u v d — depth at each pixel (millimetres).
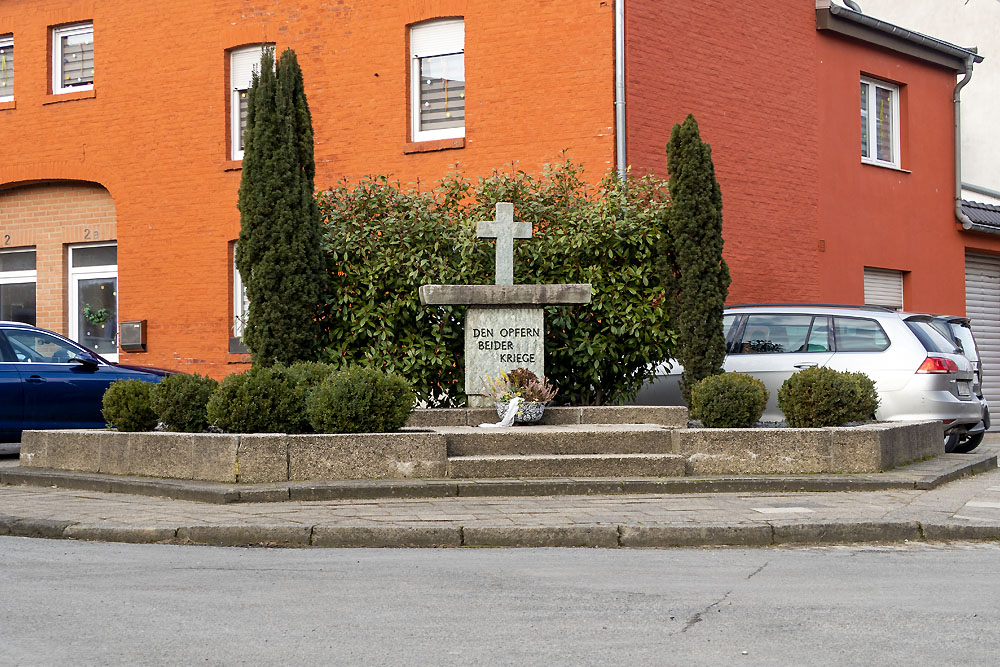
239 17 18766
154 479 10617
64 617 5871
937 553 7988
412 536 8242
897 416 13180
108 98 19672
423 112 17844
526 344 12891
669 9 17203
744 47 18422
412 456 10570
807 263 19406
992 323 24141
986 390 23578
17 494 10359
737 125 18250
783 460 11117
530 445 11094
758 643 5359
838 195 20125
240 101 18953
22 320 20844
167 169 19188
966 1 25875
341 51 18188
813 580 6898
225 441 10328
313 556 7777
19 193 20703
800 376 11891
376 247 13344
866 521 8547
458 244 13297
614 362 13633
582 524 8422
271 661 5051
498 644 5340
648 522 8508
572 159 16641
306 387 11188
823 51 19938
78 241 20234
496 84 17156
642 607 6113
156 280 19219
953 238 22906
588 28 16594
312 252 13117
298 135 13258
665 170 17047
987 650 5234
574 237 13359
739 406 11742
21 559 7590
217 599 6309
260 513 9023
